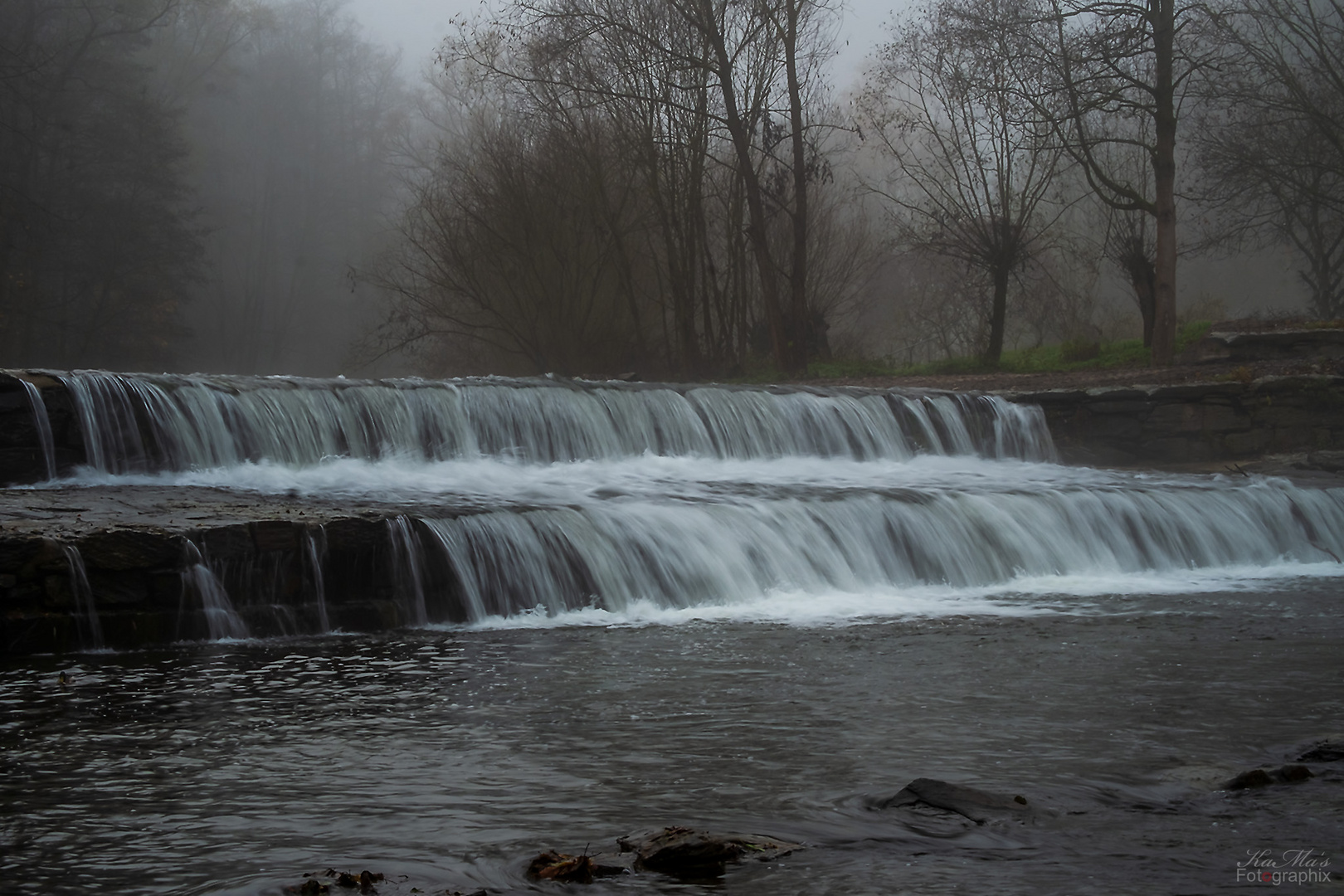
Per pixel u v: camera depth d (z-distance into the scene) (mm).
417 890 3791
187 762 5602
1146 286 28562
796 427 18859
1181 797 4906
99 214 48156
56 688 7461
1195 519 14773
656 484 15094
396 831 4480
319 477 14297
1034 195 32906
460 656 8680
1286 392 20484
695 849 4078
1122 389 20812
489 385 16594
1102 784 5109
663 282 38125
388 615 10203
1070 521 14078
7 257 43531
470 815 4703
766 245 32125
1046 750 5754
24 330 45719
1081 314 44281
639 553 11477
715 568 11734
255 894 3762
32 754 5738
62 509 10547
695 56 33062
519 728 6320
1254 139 34625
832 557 12492
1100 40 27000
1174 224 26312
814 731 6203
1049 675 7781
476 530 10812
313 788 5129
